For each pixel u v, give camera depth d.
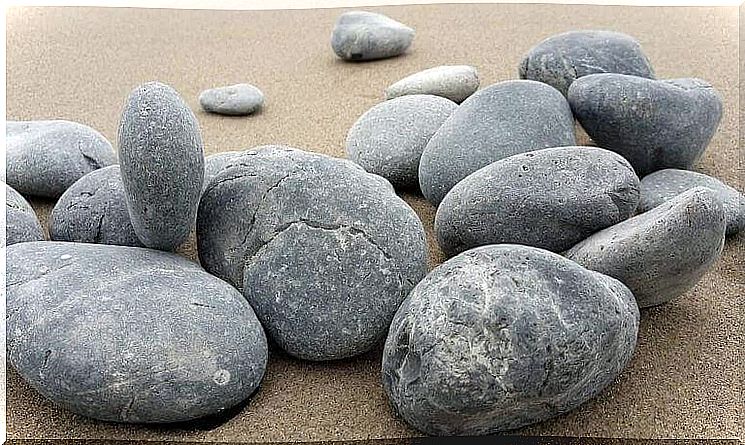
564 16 1.70
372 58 1.57
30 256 0.89
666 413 0.84
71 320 0.82
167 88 0.90
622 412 0.85
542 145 1.07
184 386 0.80
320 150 1.29
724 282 1.00
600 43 1.31
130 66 1.56
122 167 0.87
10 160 1.16
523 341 0.77
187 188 0.88
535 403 0.79
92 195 1.00
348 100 1.43
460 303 0.78
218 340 0.82
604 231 0.94
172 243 0.92
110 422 0.83
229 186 0.95
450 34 1.65
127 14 1.78
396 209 0.92
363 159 1.18
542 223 0.95
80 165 1.16
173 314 0.82
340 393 0.87
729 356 0.90
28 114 1.40
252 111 1.41
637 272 0.89
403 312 0.82
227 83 1.50
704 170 1.21
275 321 0.89
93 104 1.43
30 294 0.84
